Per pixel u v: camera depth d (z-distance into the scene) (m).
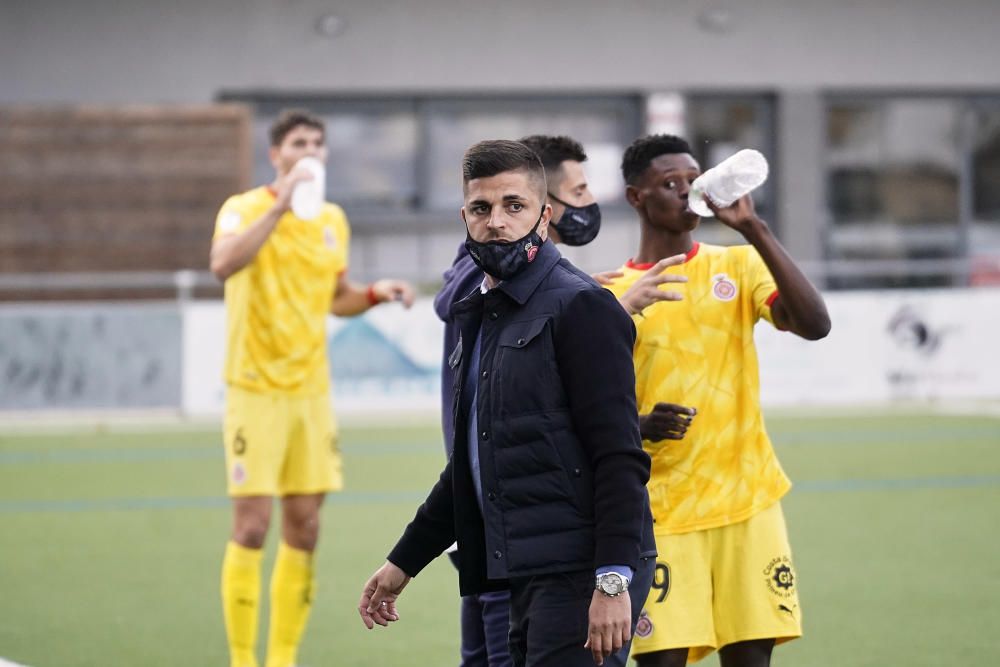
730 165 12.78
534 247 10.95
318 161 18.61
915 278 59.09
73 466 36.81
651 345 13.87
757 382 13.96
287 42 63.53
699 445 13.73
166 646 19.75
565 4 64.62
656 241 14.10
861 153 66.94
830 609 21.34
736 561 13.67
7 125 57.97
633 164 14.00
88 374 44.41
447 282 14.23
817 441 40.25
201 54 63.09
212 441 40.88
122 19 62.66
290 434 18.58
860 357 47.75
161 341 44.81
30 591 23.20
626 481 10.48
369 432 42.66
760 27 65.56
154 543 27.27
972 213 67.50
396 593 11.90
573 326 10.73
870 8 66.06
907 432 41.88
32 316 44.16
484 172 10.87
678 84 65.25
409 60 64.06
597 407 10.61
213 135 58.75
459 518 11.30
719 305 13.88
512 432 10.78
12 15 62.09
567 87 64.75
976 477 34.09
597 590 10.41
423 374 46.00
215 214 58.75
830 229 66.88
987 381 48.28
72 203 58.19
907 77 66.50
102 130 58.38
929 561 24.78
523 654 11.05
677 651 13.55
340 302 20.34
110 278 52.56
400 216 64.62
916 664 18.23
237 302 18.45
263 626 21.17
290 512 18.64
